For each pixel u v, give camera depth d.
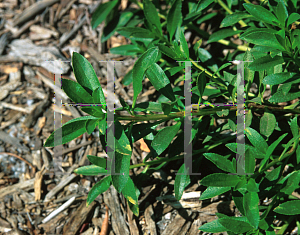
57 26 3.53
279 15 1.84
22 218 2.54
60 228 2.46
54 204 2.60
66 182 2.69
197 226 2.32
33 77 3.27
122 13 3.03
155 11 2.30
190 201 2.38
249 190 1.64
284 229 2.04
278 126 2.28
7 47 3.45
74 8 3.57
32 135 2.96
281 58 1.82
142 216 2.41
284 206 1.75
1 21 3.60
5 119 3.04
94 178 2.70
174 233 2.31
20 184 2.71
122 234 2.35
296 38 1.77
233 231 1.73
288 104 2.60
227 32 2.47
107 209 2.49
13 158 2.86
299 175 1.83
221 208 2.33
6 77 3.27
